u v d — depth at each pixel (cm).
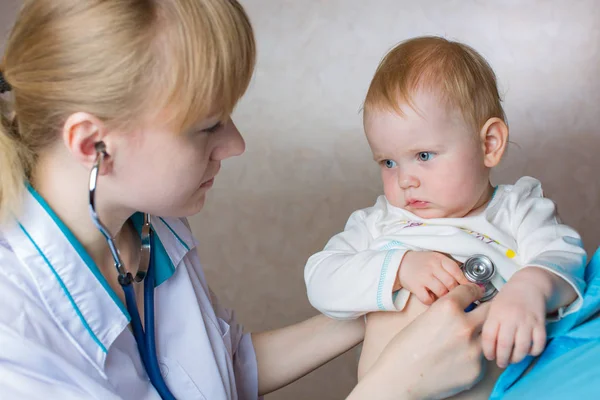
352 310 120
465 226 122
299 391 247
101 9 95
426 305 117
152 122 98
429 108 120
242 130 335
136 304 114
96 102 96
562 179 312
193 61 95
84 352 102
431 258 115
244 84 104
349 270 121
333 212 309
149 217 120
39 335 97
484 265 113
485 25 338
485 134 124
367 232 133
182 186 105
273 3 350
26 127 101
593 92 327
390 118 123
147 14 95
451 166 121
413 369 105
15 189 100
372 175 321
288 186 320
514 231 123
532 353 97
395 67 126
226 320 140
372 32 344
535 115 325
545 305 100
